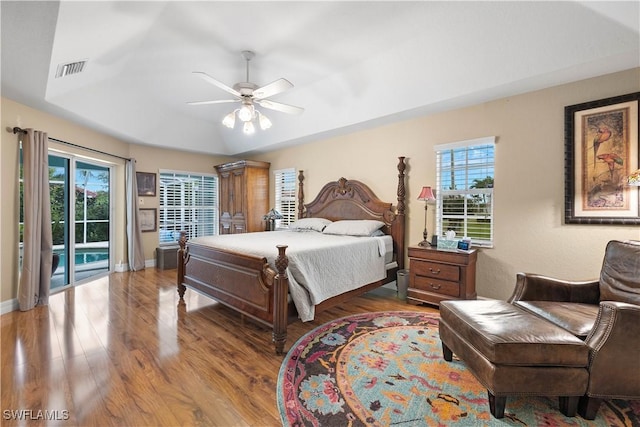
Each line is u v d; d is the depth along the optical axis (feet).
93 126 14.74
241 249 10.00
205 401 6.08
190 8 8.16
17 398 6.06
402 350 8.32
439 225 13.12
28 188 11.22
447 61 10.16
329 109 14.44
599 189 9.34
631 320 5.47
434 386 6.65
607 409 5.93
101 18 7.57
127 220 17.93
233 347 8.45
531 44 8.71
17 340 8.66
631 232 8.94
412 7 8.40
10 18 6.66
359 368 7.39
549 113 10.25
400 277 13.15
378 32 9.51
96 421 5.47
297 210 18.88
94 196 16.43
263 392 6.40
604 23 7.63
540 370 5.50
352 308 11.89
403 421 5.56
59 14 6.58
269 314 8.52
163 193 20.31
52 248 12.53
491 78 9.98
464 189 12.42
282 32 9.43
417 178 13.65
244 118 10.68
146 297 12.97
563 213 10.04
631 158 8.80
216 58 11.03
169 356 7.87
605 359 5.52
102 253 16.98
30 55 8.09
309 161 18.39
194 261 11.91
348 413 5.76
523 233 10.86
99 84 12.40
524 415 5.74
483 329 6.00
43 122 12.41
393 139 14.42
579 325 6.39
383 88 12.17
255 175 20.33
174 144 19.07
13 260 11.25
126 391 6.36
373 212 14.92
